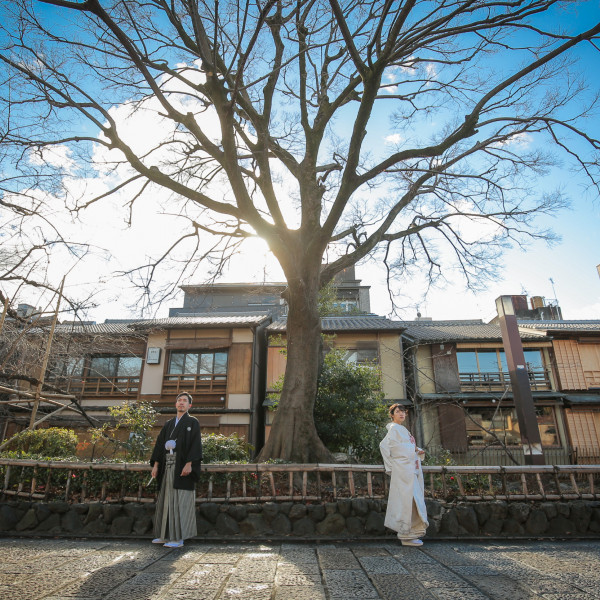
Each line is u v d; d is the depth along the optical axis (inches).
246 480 215.8
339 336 711.7
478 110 292.7
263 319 748.0
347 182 288.8
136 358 740.0
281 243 306.3
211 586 119.5
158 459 185.9
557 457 650.8
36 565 138.9
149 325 712.4
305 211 343.0
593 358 705.0
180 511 176.9
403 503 181.5
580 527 204.4
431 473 215.9
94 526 199.9
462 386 690.8
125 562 145.3
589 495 214.2
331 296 510.3
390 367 692.1
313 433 287.4
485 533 201.2
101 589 114.8
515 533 201.9
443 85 367.2
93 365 737.0
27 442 303.9
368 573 134.3
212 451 243.4
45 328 382.0
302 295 305.6
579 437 657.0
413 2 225.1
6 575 126.3
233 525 196.1
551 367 707.4
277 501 206.2
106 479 212.4
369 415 365.4
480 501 211.3
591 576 130.6
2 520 203.9
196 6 274.1
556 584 122.2
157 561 147.6
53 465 217.3
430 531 197.0
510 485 234.5
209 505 199.2
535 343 719.7
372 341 706.8
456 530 199.2
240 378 697.6
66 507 204.8
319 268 328.8
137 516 199.2
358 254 350.3
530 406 285.4
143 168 303.3
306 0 294.7
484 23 280.5
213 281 414.9
